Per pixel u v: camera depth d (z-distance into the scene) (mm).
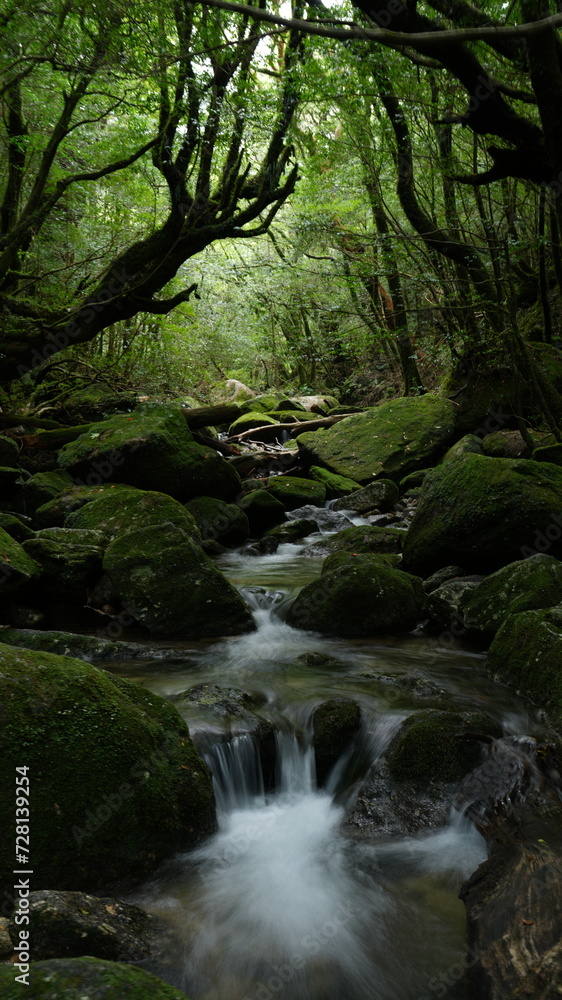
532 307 12609
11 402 12617
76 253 12984
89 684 3102
